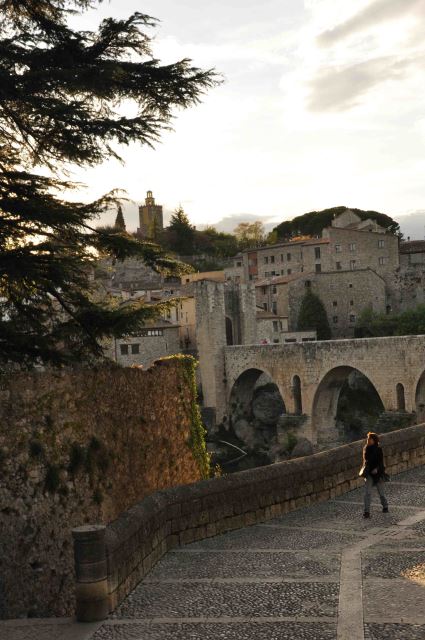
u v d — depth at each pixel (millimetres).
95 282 18906
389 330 99688
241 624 8695
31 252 16344
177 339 89250
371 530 13977
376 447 15570
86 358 19016
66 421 16328
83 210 16156
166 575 11492
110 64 14992
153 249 17938
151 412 22328
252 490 15617
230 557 12523
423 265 111625
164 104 16422
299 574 10867
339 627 8320
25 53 15234
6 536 13938
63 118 14984
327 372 75562
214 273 128125
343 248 117688
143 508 12148
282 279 111750
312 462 17516
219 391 90000
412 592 9453
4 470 14266
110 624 9070
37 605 14367
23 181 16047
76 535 9383
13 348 16594
